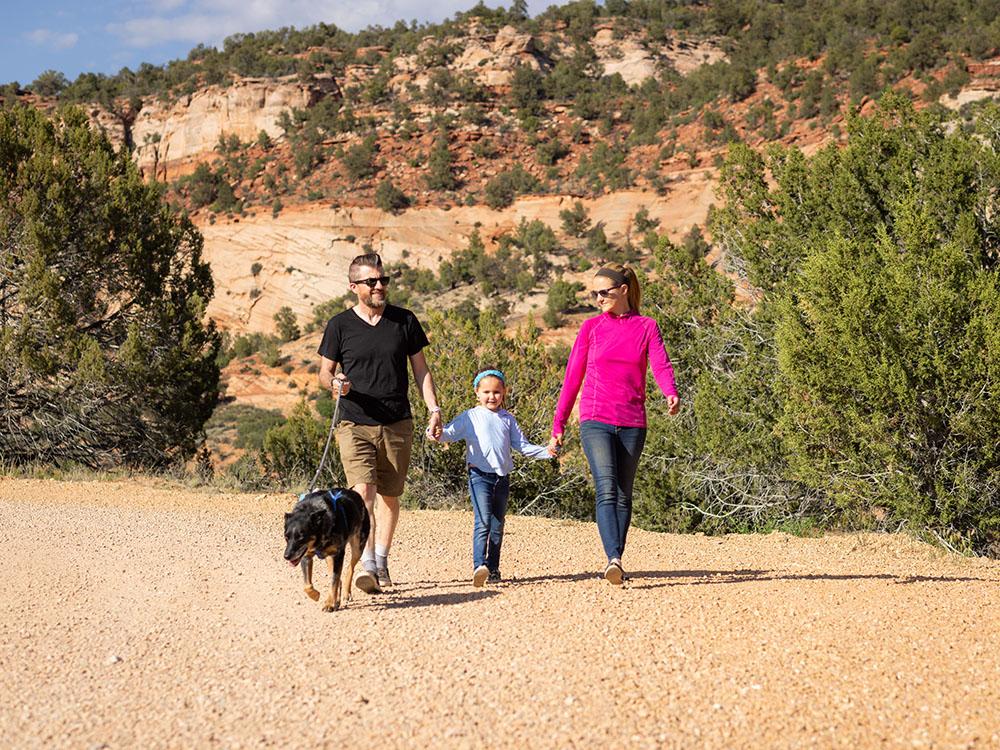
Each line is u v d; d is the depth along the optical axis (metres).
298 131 143.50
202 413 21.94
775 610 5.03
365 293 6.01
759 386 15.04
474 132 136.38
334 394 6.01
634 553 7.93
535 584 5.92
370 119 140.50
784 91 122.44
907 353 10.80
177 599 5.81
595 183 117.81
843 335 11.04
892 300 10.95
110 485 14.41
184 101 152.62
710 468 15.92
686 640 4.41
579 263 103.06
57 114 22.19
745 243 16.56
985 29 110.00
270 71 156.12
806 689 3.69
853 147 15.34
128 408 21.05
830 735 3.23
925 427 10.86
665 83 151.25
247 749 3.18
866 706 3.51
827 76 118.12
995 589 5.79
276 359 86.50
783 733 3.26
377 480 6.09
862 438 11.05
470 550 8.03
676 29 175.62
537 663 4.08
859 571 6.79
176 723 3.45
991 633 4.58
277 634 4.79
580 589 5.66
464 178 128.75
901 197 13.49
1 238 20.28
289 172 132.00
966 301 10.91
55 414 20.64
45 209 20.30
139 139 156.00
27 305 19.91
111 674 4.12
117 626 5.10
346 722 3.43
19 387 20.34
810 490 14.41
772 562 7.41
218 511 11.35
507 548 8.20
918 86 106.75
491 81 154.50
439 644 4.45
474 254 103.94
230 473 17.30
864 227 14.54
